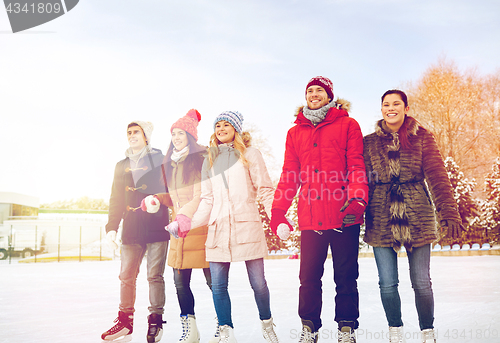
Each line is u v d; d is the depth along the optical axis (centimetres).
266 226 2011
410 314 362
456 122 2320
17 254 1912
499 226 1969
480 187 2266
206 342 293
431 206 256
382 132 267
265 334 272
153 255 314
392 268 253
